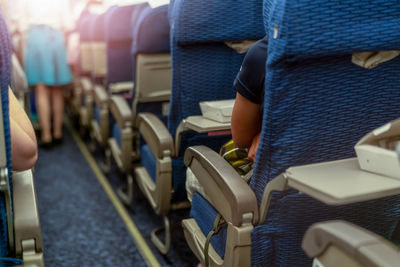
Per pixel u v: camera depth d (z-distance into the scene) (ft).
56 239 7.80
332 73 3.27
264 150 3.55
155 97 7.80
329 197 2.75
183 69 5.70
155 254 7.15
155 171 6.46
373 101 3.50
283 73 3.17
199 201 4.96
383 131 3.04
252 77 3.85
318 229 2.73
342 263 2.61
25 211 3.71
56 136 14.58
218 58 5.76
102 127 10.37
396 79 3.46
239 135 4.40
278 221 3.82
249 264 3.91
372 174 3.14
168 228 6.66
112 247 7.48
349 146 3.64
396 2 3.06
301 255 4.07
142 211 8.96
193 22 5.25
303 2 2.93
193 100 5.95
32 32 13.07
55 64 13.47
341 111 3.45
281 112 3.33
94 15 13.43
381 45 3.13
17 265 3.53
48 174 11.47
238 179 3.94
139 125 6.75
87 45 13.58
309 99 3.32
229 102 5.71
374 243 2.45
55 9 13.24
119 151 9.22
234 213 3.78
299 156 3.54
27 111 9.24
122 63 9.93
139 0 8.52
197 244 4.81
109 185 10.64
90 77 14.26
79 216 8.82
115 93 9.57
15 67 8.67
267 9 3.31
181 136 5.91
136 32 7.15
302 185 3.03
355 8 3.00
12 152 3.78
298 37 2.99
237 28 5.30
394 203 4.05
